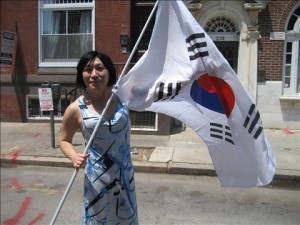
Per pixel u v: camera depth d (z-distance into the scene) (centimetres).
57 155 834
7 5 1221
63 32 1214
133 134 1041
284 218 493
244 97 315
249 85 1066
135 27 1172
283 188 634
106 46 1153
